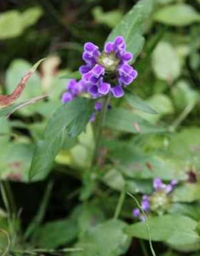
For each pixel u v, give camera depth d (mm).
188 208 363
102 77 310
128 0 534
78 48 516
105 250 349
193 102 457
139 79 472
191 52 495
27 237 396
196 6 521
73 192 439
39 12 512
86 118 323
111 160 376
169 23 481
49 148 317
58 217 436
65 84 437
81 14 545
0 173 382
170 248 387
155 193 365
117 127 357
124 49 311
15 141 415
